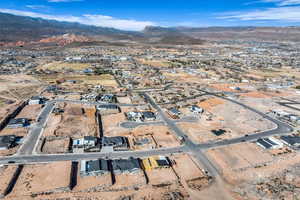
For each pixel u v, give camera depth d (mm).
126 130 93875
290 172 70125
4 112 103000
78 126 93688
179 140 86125
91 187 59312
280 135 94375
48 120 98938
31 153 72875
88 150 76125
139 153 76688
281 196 59625
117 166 67000
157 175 65875
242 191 61312
